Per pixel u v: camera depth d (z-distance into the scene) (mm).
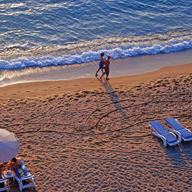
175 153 9289
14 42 16609
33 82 13594
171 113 11266
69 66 15125
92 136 10000
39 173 8422
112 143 9695
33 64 15008
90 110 11344
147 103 11875
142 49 17000
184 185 8125
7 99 12016
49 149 9359
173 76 14398
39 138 9805
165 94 12523
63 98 12148
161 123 10719
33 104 11664
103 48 16844
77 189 7926
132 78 14195
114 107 11578
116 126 10516
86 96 12336
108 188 7977
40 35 17516
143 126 10555
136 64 15711
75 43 17141
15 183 8031
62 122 10633
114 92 12711
